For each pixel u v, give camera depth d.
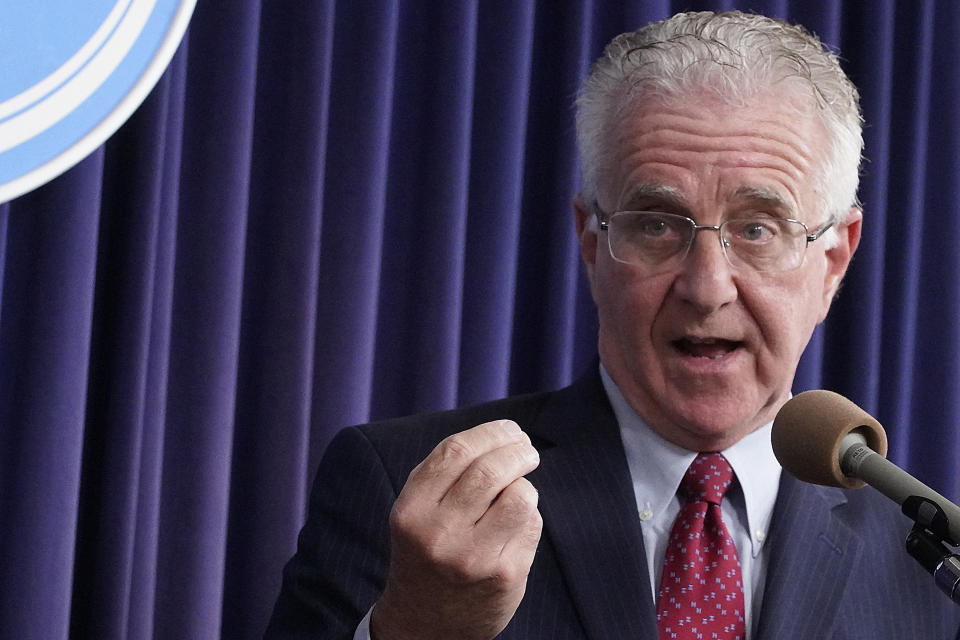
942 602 1.58
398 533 1.12
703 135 1.48
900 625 1.52
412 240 2.28
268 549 2.11
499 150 2.30
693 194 1.47
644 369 1.50
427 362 2.23
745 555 1.50
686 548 1.46
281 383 2.12
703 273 1.45
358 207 2.19
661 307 1.49
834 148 1.55
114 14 1.94
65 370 1.95
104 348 2.07
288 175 2.16
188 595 2.04
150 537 2.01
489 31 2.33
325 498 1.60
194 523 2.05
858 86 2.60
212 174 2.09
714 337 1.47
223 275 2.08
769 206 1.48
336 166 2.21
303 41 2.17
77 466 1.95
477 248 2.29
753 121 1.48
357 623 1.38
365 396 2.18
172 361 2.08
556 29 2.41
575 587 1.45
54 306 1.95
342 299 2.18
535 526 1.14
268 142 2.20
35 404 1.94
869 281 2.55
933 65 2.65
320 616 1.43
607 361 1.57
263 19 2.21
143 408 2.02
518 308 2.39
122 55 1.94
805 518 1.51
